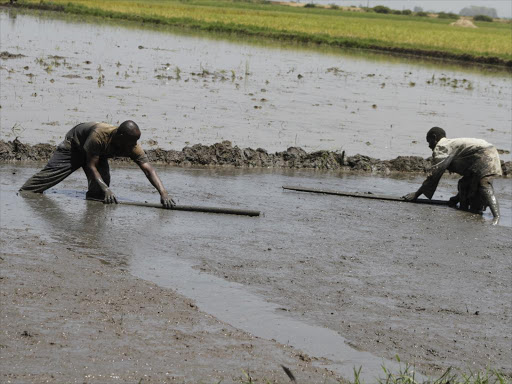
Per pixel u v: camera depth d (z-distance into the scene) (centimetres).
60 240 1338
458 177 2444
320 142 2711
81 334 928
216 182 1983
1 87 3209
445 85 5338
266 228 1559
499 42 9788
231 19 10844
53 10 10125
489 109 4153
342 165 2380
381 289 1241
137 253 1312
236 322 1045
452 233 1670
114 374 827
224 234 1484
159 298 1089
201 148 2238
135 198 1723
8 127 2420
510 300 1252
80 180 1877
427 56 8288
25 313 977
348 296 1191
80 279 1133
